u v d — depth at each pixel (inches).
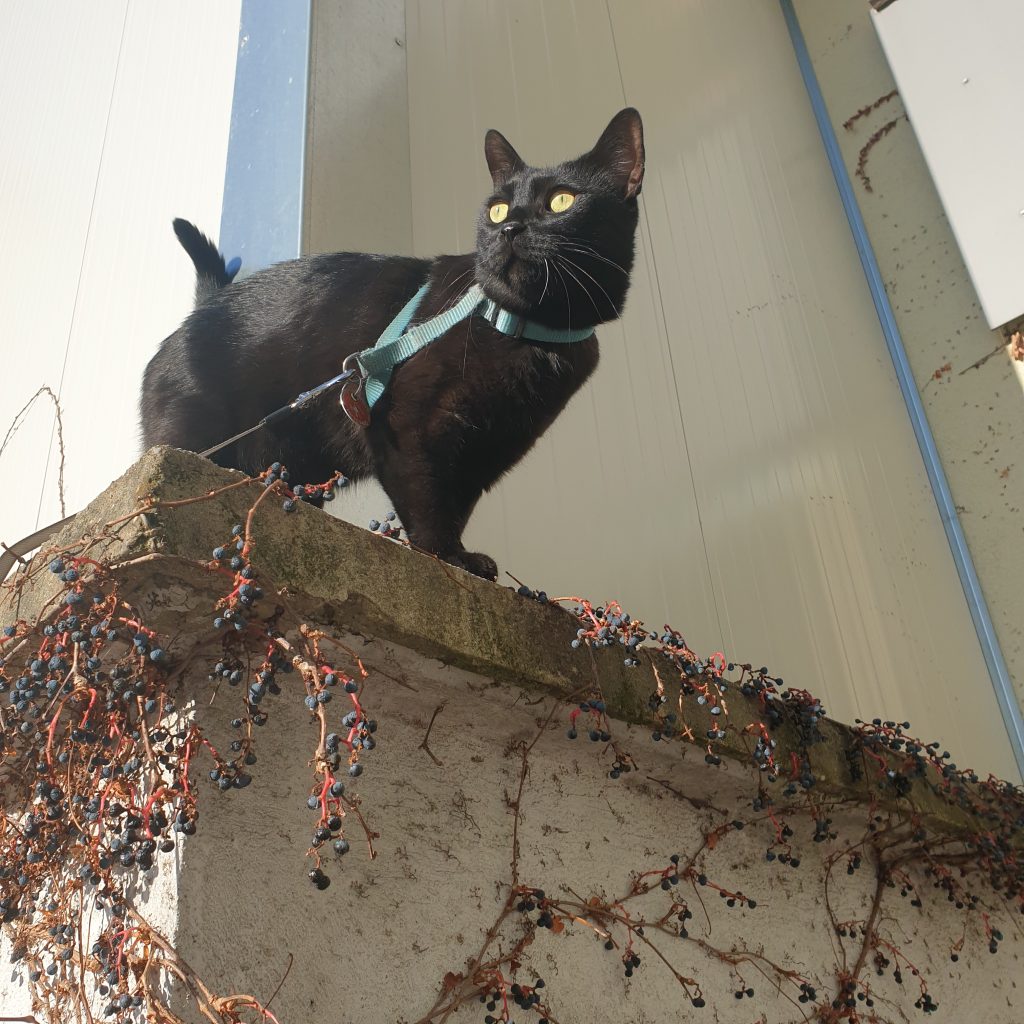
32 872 20.2
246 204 36.0
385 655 20.7
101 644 18.8
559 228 28.5
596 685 23.1
